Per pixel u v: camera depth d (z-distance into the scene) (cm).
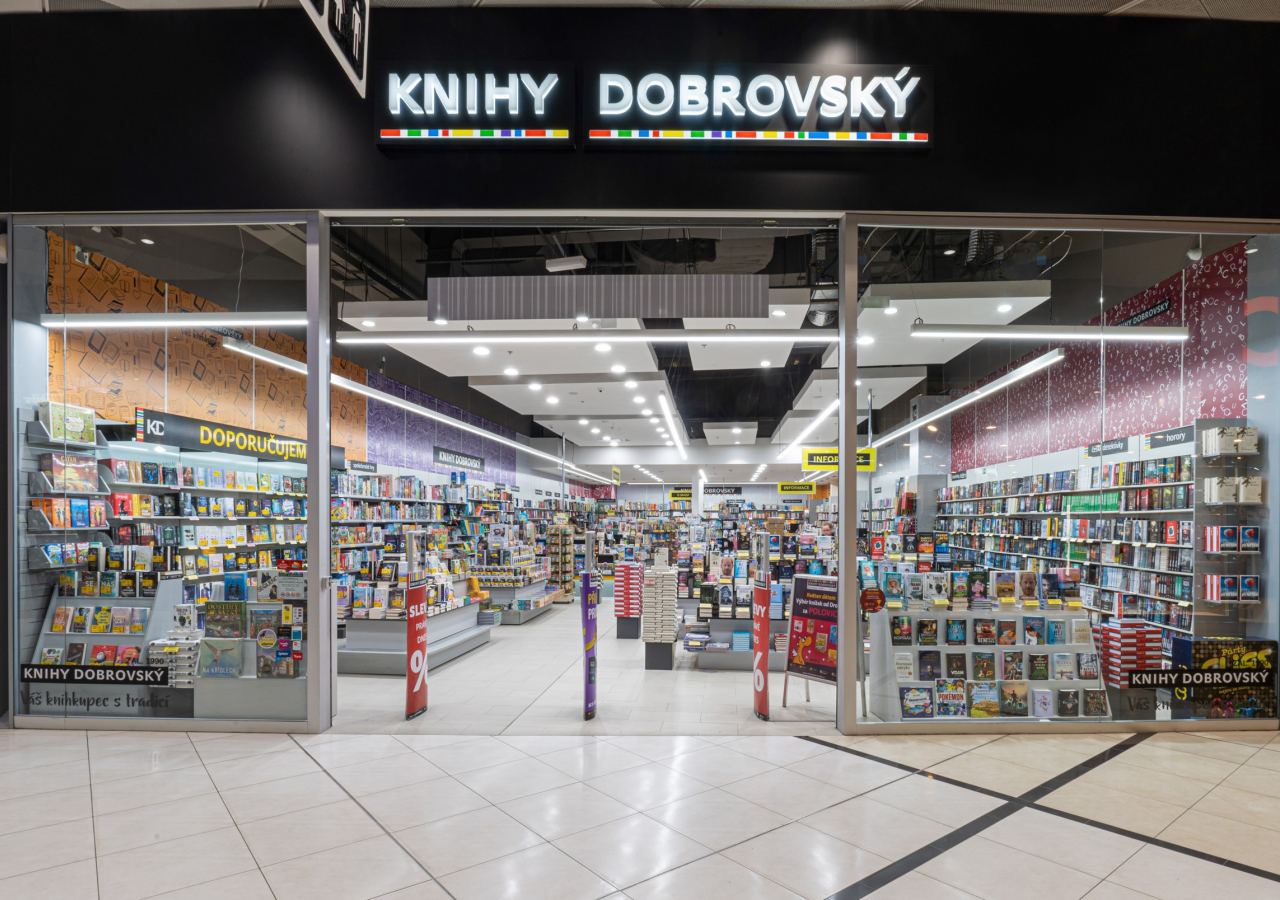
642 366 934
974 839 310
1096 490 715
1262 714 488
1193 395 596
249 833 314
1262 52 478
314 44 472
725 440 1880
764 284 509
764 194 468
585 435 1792
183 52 473
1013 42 472
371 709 535
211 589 503
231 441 721
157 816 333
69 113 473
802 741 454
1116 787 374
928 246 561
